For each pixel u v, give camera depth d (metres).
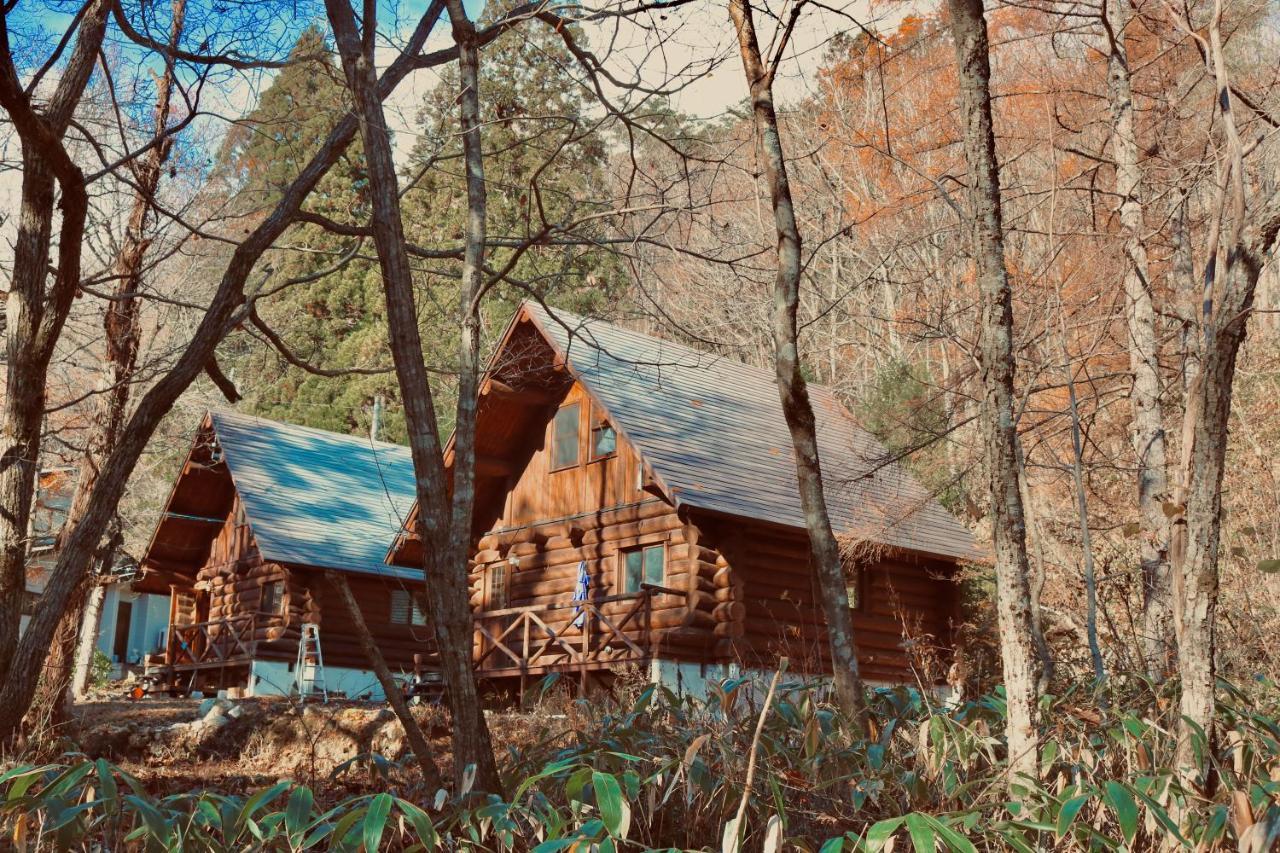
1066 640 12.45
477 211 8.05
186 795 5.21
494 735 11.79
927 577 21.05
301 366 11.58
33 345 9.84
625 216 10.73
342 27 8.05
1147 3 12.50
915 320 12.36
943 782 5.61
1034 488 18.09
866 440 20.52
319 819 4.77
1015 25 13.46
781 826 4.51
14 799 5.05
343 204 27.39
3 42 9.02
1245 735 5.80
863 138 11.37
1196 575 5.29
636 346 22.06
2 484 9.60
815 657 11.58
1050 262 10.79
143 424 9.51
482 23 11.61
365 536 26.02
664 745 6.09
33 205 9.91
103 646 36.25
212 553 28.66
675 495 17.56
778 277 7.88
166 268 17.62
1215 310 5.34
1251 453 14.83
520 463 22.70
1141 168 12.54
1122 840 4.77
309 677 23.95
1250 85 11.55
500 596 22.66
